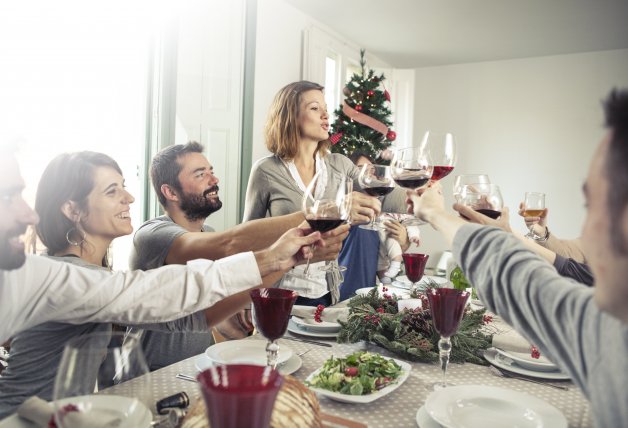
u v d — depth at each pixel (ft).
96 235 4.69
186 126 12.55
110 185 4.62
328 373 3.68
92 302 3.83
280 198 7.96
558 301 2.31
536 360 4.20
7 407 3.95
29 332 4.01
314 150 8.34
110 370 2.42
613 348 2.01
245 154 13.79
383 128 15.74
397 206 8.70
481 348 4.62
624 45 19.13
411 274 5.85
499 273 2.60
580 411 3.46
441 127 22.56
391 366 3.86
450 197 22.52
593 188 1.73
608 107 1.69
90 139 14.75
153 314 3.94
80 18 11.76
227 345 4.36
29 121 12.63
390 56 21.38
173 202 6.31
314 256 4.63
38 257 3.81
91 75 13.64
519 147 21.26
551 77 20.70
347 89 16.15
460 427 2.96
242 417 1.69
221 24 13.08
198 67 12.68
